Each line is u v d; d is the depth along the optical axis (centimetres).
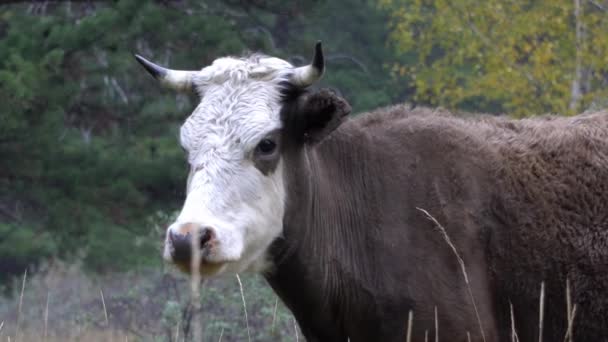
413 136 1574
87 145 3866
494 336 1509
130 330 2747
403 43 4338
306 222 1488
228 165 1400
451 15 4134
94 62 3853
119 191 3728
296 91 1470
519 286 1541
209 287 2680
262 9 3972
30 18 3788
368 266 1510
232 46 3703
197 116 1434
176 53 3775
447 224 1513
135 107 3959
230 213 1388
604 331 1561
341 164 1553
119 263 3784
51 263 4328
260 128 1420
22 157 3738
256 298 2642
